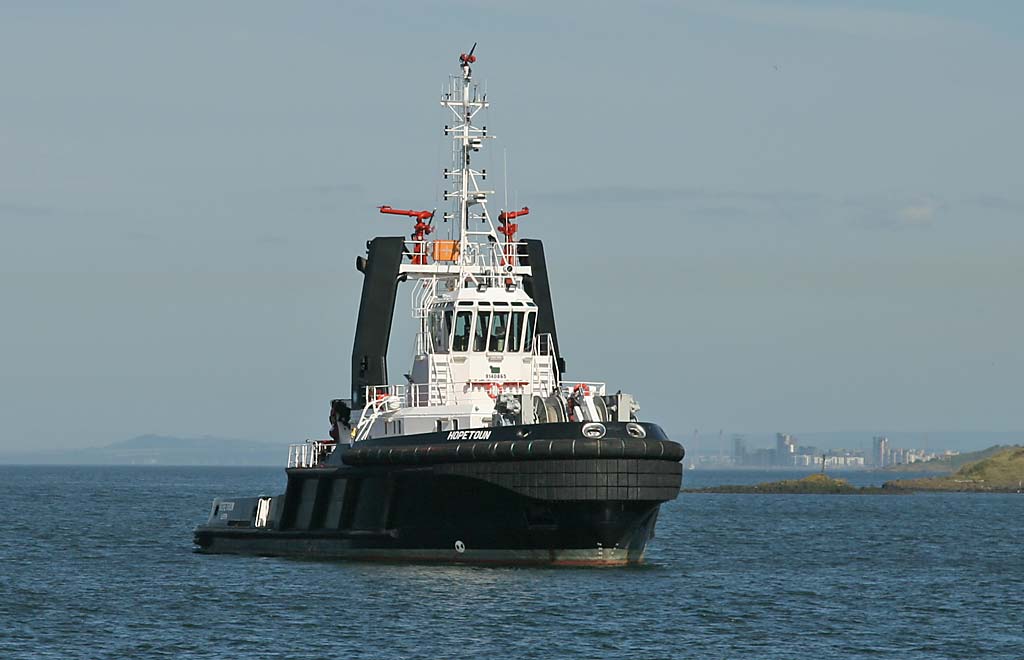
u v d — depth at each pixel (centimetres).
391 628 15900
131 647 15188
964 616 17975
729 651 15112
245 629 16062
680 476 19162
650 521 19712
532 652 14750
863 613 18025
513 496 18662
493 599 17488
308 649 14900
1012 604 19225
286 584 19112
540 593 17888
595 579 19012
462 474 18950
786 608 18162
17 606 18050
